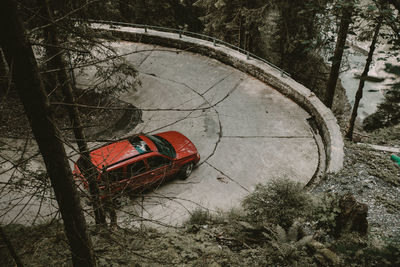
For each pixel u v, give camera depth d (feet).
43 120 9.61
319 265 20.02
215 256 20.12
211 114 49.49
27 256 15.70
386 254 19.76
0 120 9.45
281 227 22.09
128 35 66.69
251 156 41.32
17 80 8.98
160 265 17.70
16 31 8.36
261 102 51.85
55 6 15.78
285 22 56.54
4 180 31.63
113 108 9.48
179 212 31.40
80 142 19.65
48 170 10.54
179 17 82.58
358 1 18.28
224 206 32.60
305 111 49.65
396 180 32.19
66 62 17.38
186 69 60.44
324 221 23.63
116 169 30.35
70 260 15.65
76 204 11.37
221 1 61.26
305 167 39.47
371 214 27.43
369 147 39.86
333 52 39.27
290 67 67.05
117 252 17.54
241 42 72.38
